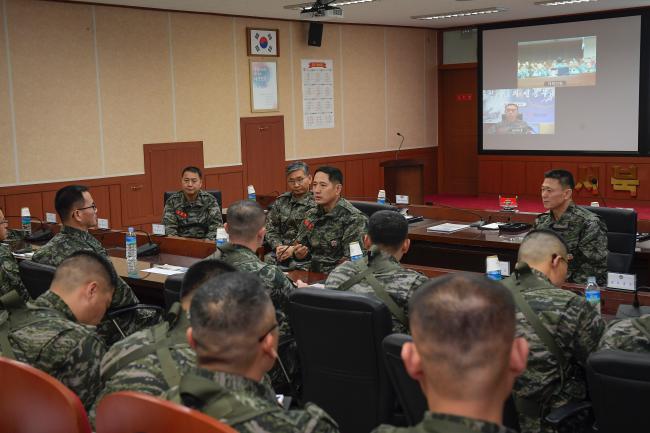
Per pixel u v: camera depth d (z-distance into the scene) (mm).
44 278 3486
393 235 2887
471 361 1114
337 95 11016
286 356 3033
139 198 8773
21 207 7758
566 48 11008
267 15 9633
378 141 11742
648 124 10500
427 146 12633
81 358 2141
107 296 2441
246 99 9812
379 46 11586
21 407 1695
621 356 1887
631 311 3070
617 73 10633
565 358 2277
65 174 8094
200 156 9352
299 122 10531
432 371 1145
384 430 1226
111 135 8453
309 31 10273
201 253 4902
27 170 7781
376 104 11641
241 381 1533
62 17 7934
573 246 4594
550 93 11273
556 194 4613
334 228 4660
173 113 9023
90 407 2172
